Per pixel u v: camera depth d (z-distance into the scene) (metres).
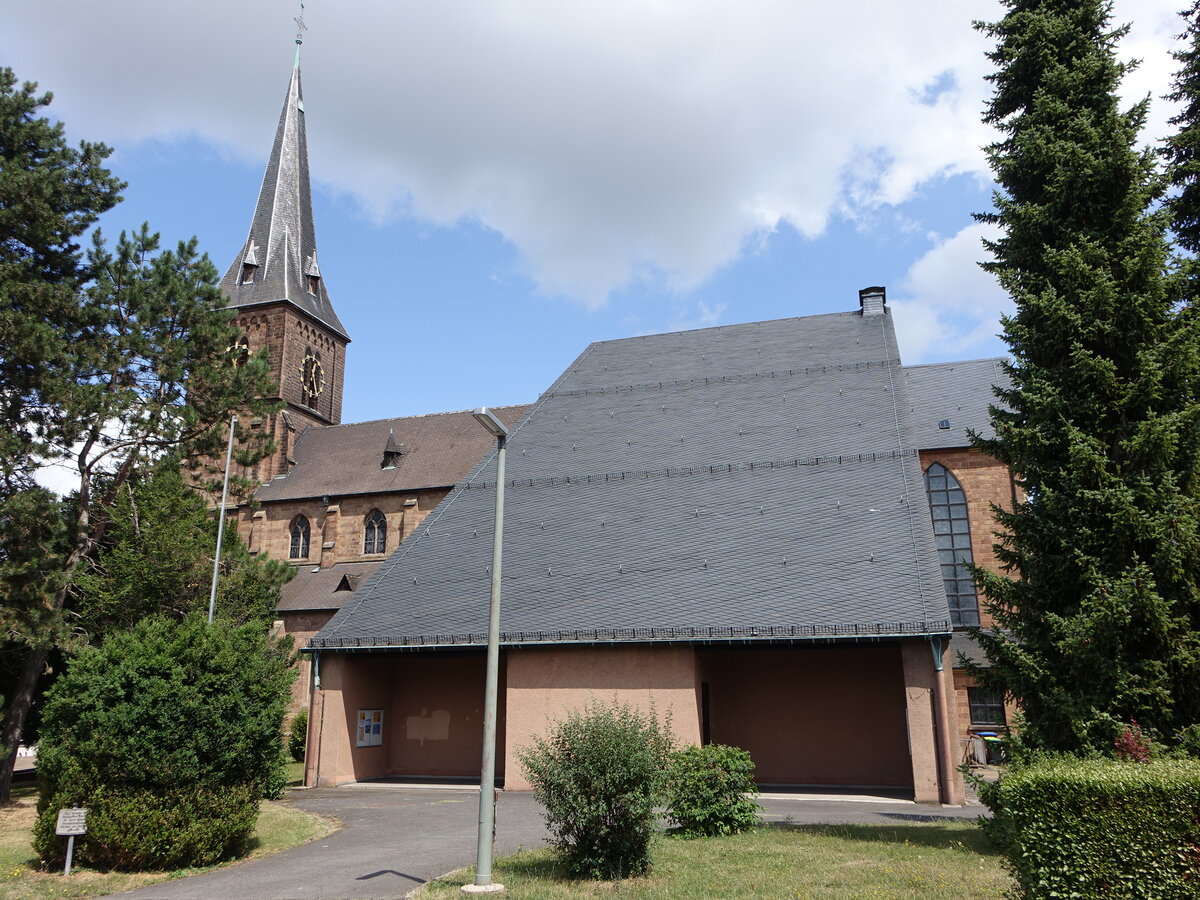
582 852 11.59
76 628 27.06
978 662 26.39
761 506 25.17
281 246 56.84
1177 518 11.74
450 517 28.66
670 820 16.08
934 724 19.55
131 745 13.39
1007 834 11.00
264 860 14.03
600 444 30.22
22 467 24.08
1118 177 13.84
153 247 28.69
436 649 23.39
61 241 26.50
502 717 26.53
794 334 34.91
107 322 26.80
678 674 21.53
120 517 28.20
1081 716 11.91
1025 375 14.19
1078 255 13.38
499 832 15.84
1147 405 12.74
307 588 43.81
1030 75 15.70
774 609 21.34
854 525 23.48
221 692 14.35
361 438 51.28
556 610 23.23
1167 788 7.59
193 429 28.81
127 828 13.18
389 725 27.00
